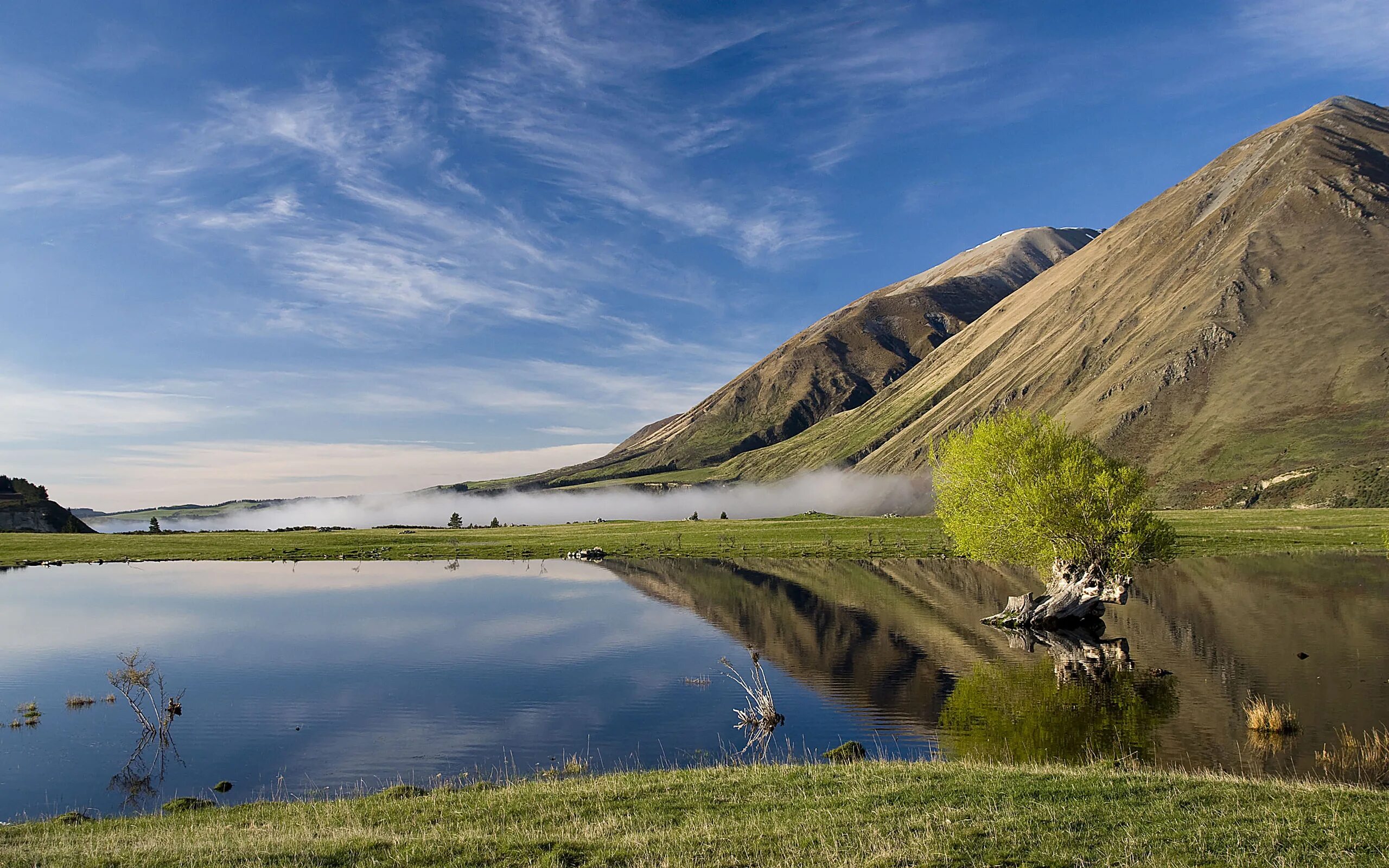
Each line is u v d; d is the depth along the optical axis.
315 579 102.25
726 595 83.00
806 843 17.09
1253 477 182.38
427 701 43.91
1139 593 72.56
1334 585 71.06
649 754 33.91
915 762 28.27
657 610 74.94
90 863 17.00
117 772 32.62
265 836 19.58
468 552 135.25
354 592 89.00
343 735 37.66
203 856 17.20
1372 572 77.62
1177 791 20.44
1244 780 22.34
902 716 38.44
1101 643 53.31
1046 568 66.44
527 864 16.34
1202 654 48.38
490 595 86.50
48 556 130.62
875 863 15.58
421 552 134.62
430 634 64.31
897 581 90.06
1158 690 40.59
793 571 102.12
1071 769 24.84
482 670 51.66
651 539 150.00
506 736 37.25
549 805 21.77
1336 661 45.09
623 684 47.38
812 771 24.94
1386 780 26.84
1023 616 60.94
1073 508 59.84
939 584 87.19
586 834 18.44
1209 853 15.68
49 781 31.47
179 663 54.56
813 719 38.62
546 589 90.94
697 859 16.28
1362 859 15.18
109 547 142.00
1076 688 41.97
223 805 27.38
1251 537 106.94
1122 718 35.97
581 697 44.62
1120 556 59.50
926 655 52.38
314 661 54.81
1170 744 31.83
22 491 190.88
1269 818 17.88
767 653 54.81
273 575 107.44
